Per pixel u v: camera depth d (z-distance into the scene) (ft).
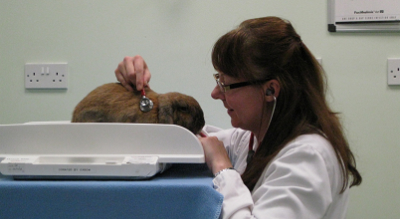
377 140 5.00
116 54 5.11
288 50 2.95
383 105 4.99
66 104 5.15
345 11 4.90
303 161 2.63
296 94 2.97
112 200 2.34
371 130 5.00
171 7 5.08
